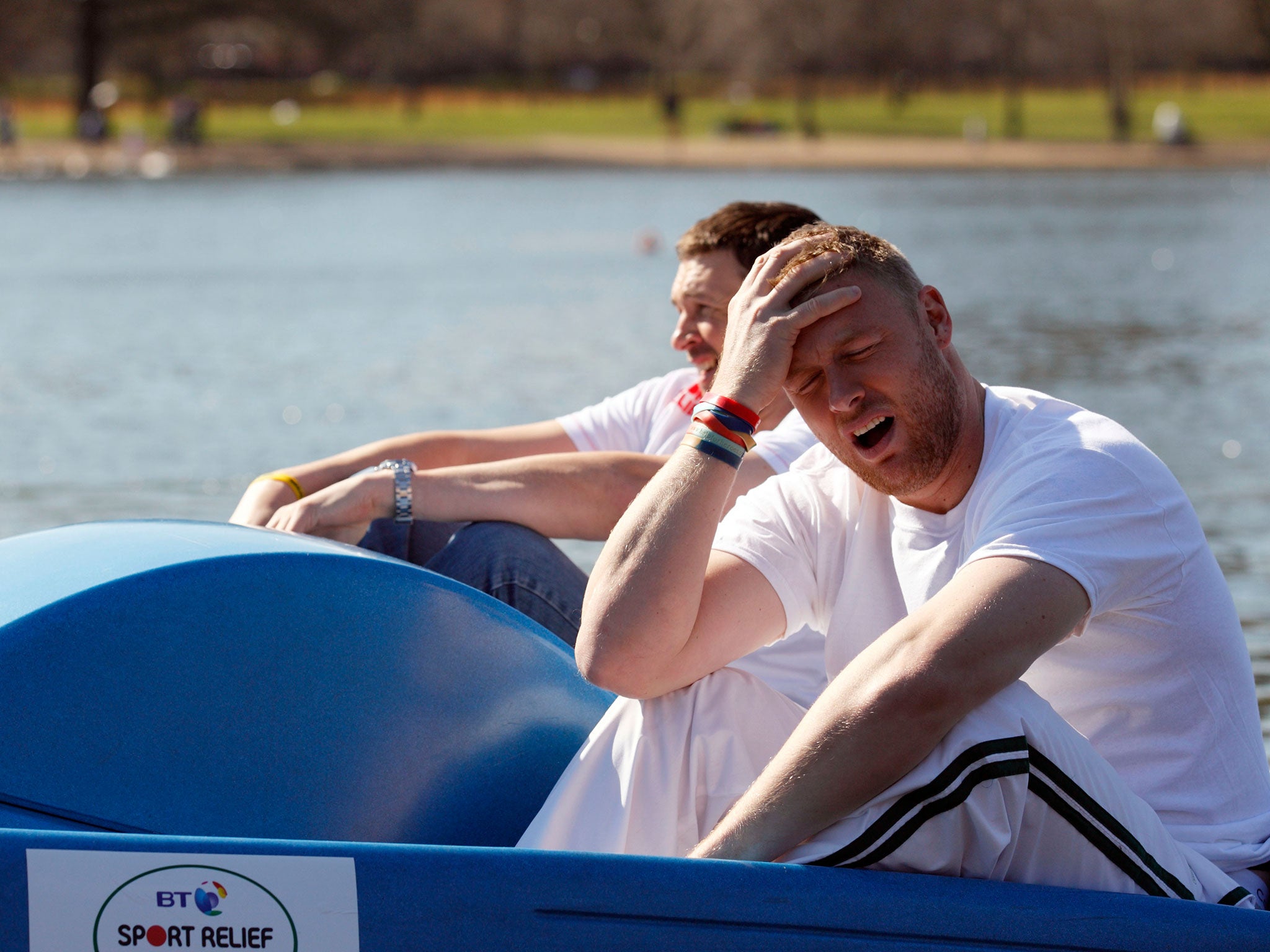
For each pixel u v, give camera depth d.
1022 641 3.99
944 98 155.75
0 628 3.88
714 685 4.59
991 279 37.41
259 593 4.20
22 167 90.06
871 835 4.02
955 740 3.95
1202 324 28.44
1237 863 4.48
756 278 4.58
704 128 122.88
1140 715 4.40
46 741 3.88
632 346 25.84
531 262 43.28
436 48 163.38
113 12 121.88
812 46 133.88
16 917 3.66
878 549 4.76
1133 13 118.94
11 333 28.28
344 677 4.35
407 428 18.55
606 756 4.57
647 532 4.43
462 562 5.84
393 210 64.62
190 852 3.75
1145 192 73.50
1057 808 4.03
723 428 4.43
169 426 18.58
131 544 4.29
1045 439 4.37
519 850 3.93
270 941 3.80
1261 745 4.65
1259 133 113.56
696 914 3.95
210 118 131.75
